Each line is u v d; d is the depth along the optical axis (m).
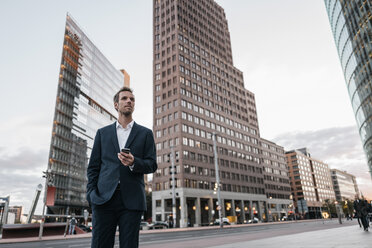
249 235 16.55
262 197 82.00
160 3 83.12
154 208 62.16
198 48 80.25
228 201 72.25
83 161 81.69
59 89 75.81
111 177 2.38
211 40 88.81
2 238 25.16
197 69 76.75
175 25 76.25
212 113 75.75
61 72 77.81
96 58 98.06
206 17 90.38
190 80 73.06
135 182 2.42
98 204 2.27
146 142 2.76
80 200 77.19
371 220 21.20
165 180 62.28
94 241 2.29
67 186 72.19
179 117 65.62
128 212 2.31
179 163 61.34
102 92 99.25
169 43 75.69
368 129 47.78
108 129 2.73
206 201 67.50
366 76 45.12
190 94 71.38
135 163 2.34
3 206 42.06
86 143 84.62
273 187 98.38
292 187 133.38
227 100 83.50
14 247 14.30
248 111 91.31
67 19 84.38
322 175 155.62
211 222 56.12
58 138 72.38
